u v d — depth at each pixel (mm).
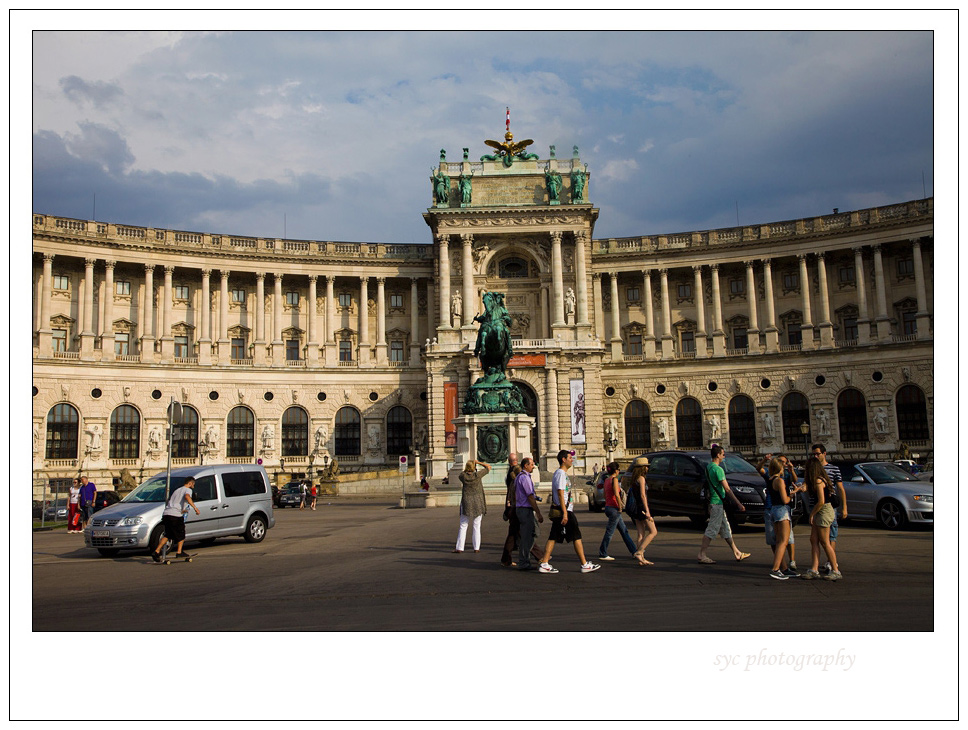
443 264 92312
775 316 93250
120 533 27859
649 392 93688
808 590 17672
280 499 64750
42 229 83188
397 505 58938
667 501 32406
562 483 20953
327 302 95500
